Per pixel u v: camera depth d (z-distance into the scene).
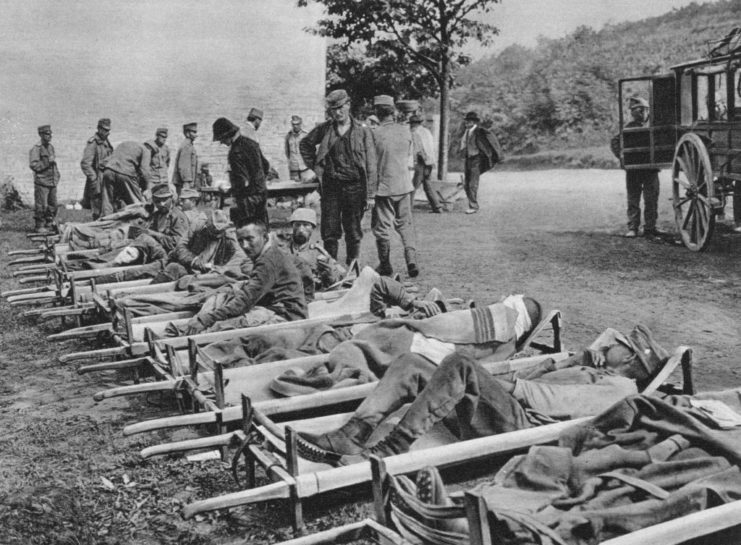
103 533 3.78
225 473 4.39
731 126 9.77
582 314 7.80
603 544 2.86
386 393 3.92
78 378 6.33
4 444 4.95
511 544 2.89
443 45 16.38
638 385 4.79
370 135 9.78
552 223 12.89
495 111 16.95
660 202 13.61
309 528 3.75
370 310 5.85
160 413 5.44
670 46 13.36
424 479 3.20
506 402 3.95
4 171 18.73
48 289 9.05
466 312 4.95
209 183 18.41
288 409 4.49
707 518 3.02
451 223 13.80
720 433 3.61
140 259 8.71
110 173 14.15
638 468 3.48
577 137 16.19
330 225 10.02
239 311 5.94
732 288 8.53
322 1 16.94
